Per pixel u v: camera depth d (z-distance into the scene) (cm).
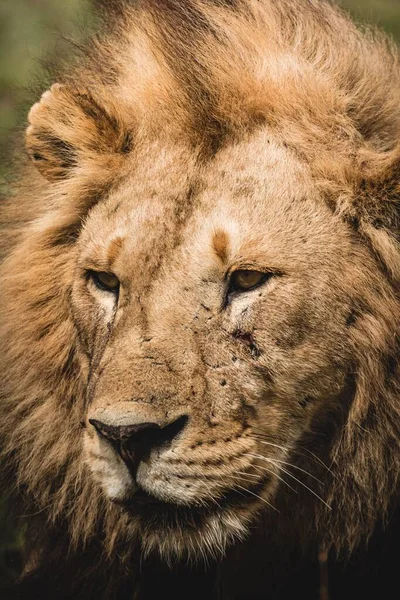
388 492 955
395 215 927
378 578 1023
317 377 920
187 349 888
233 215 910
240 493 907
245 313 904
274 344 902
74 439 1009
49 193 1047
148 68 1030
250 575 1019
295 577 1024
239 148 945
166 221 920
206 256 904
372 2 1978
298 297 904
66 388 1011
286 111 965
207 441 876
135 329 896
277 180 928
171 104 989
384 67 1030
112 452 862
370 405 936
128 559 1028
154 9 1049
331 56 1006
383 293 930
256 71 994
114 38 1095
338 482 957
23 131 1138
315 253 912
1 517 1197
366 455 944
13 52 2088
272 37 1018
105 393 860
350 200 930
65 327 1006
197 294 902
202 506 889
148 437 852
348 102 974
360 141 959
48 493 1032
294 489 967
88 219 980
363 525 968
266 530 987
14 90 1275
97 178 984
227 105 963
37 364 1015
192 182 934
